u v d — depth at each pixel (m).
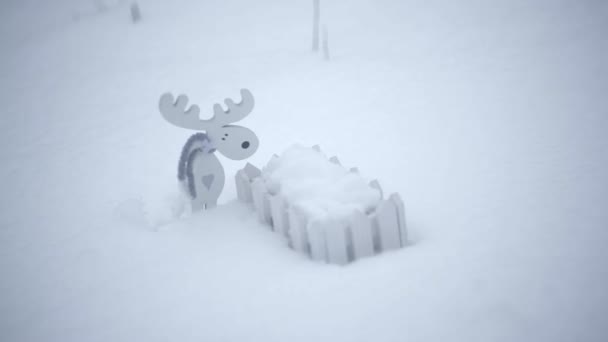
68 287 3.33
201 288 3.14
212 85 8.37
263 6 12.79
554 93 6.60
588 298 2.65
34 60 10.45
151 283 3.27
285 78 8.38
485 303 2.69
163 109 3.84
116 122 7.15
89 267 3.55
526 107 6.28
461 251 3.22
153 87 8.48
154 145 6.25
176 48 10.44
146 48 10.55
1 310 3.14
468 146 5.34
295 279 3.08
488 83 7.34
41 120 7.48
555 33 9.04
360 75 8.23
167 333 2.75
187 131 6.64
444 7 11.61
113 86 8.69
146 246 3.75
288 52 9.73
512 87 7.05
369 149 5.55
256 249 3.49
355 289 2.91
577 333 2.43
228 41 10.65
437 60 8.60
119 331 2.82
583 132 5.26
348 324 2.64
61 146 6.45
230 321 2.79
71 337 2.81
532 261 3.03
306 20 11.68
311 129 6.29
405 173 4.84
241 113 4.04
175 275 3.32
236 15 12.24
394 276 2.99
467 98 6.88
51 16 13.87
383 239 3.28
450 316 2.62
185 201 4.35
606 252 3.05
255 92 7.86
